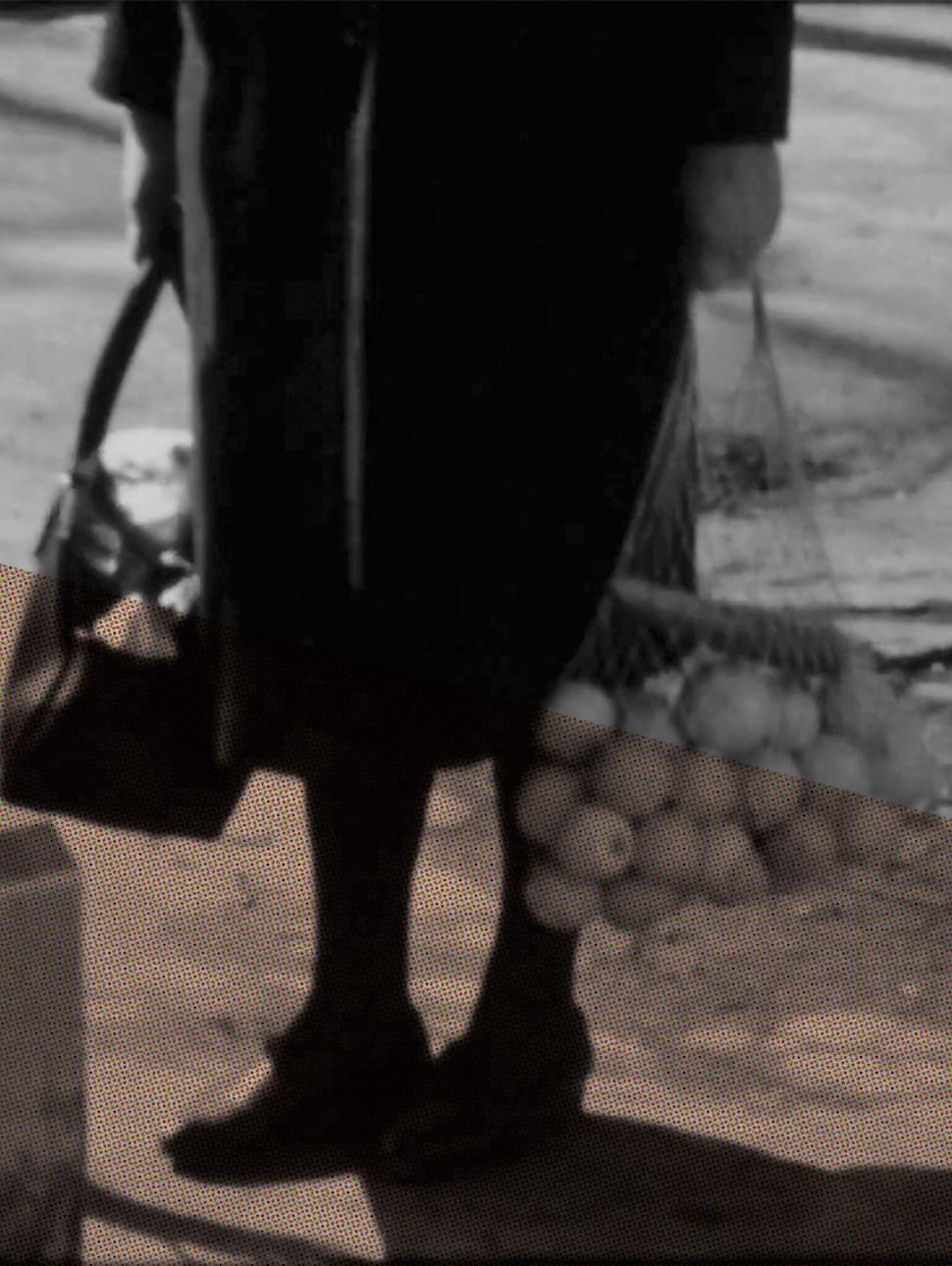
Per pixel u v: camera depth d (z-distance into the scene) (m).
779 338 4.92
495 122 2.22
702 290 2.33
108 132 6.04
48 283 5.21
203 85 2.27
